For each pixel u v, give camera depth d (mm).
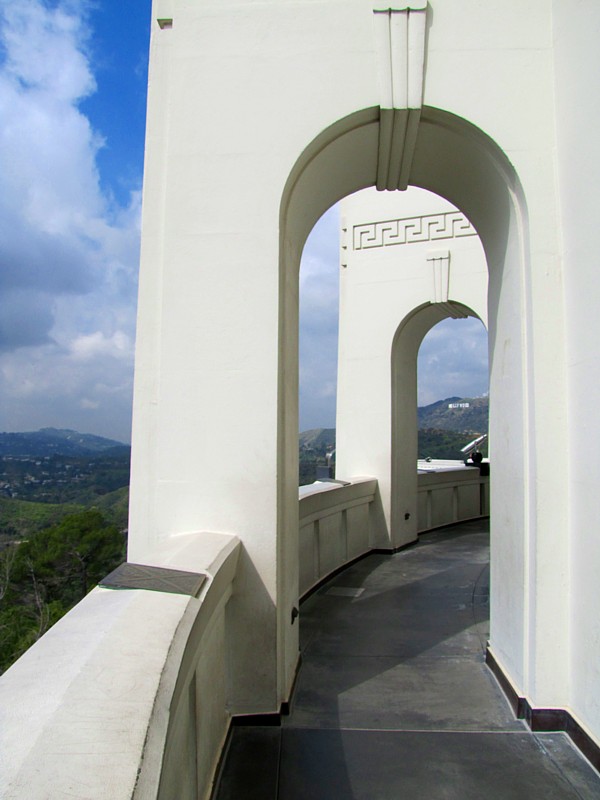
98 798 961
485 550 8305
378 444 8391
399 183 4340
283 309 3465
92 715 1188
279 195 3375
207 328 3361
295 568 3922
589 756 2826
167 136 3488
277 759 2844
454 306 8469
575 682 3043
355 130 3539
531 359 3287
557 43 3285
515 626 3508
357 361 8648
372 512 8250
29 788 944
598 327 2818
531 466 3279
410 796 2559
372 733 3119
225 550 2852
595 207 2850
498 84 3361
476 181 3859
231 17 3477
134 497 3346
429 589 6195
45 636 1601
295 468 3961
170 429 3340
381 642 4590
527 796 2562
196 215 3406
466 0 3404
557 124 3301
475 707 3439
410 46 3359
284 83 3418
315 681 3830
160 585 2131
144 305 3438
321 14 3438
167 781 1556
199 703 2305
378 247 8688
